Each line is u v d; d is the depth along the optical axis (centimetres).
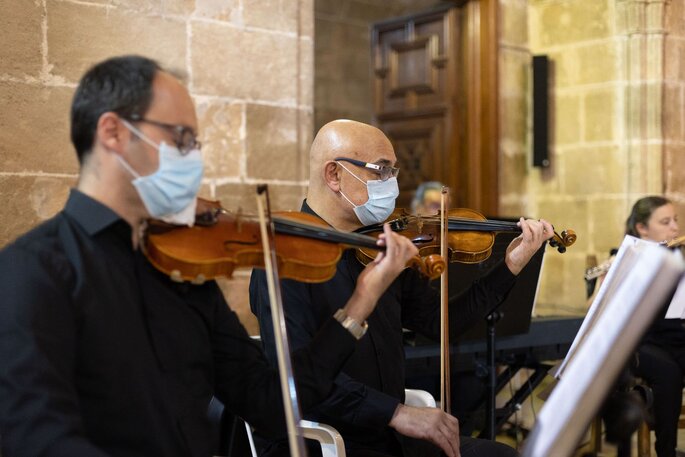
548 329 410
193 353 188
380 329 266
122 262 178
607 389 150
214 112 422
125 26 396
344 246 215
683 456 430
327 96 829
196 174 177
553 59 662
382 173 276
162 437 177
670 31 630
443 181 671
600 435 217
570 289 661
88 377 169
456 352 377
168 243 186
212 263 187
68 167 382
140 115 172
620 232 634
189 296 191
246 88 432
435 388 407
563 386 151
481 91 639
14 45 366
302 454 181
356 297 201
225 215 209
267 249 182
